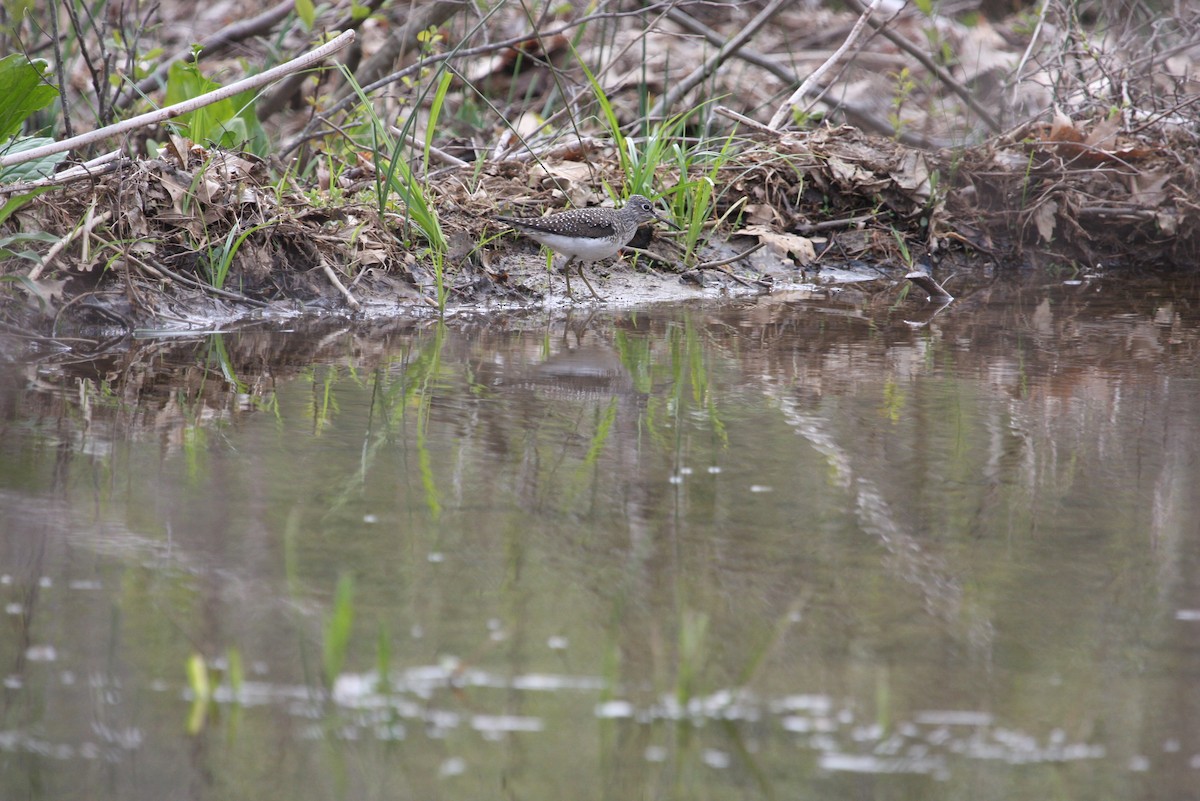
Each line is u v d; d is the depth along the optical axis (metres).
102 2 17.00
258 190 14.08
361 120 18.05
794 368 11.20
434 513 7.55
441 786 5.02
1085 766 5.12
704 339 12.41
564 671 5.81
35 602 6.30
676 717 5.47
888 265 16.52
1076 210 16.84
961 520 7.52
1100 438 9.08
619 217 14.12
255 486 7.94
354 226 14.41
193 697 5.57
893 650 6.00
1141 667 5.84
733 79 22.16
